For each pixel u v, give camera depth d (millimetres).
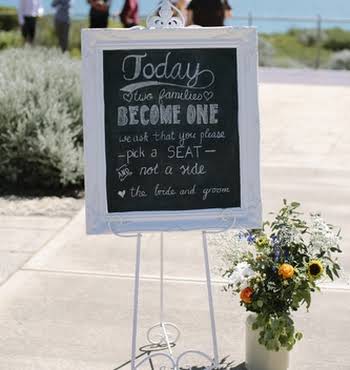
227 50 4324
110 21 19578
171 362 4465
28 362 4586
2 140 8180
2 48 17766
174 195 4285
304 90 14797
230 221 4328
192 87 4305
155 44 4266
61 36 16922
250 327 4395
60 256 6238
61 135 8039
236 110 4340
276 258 4305
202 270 5961
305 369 4543
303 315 5234
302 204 7637
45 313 5211
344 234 6789
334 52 21344
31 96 8516
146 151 4270
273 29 21875
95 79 4215
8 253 6277
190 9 12102
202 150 4309
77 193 8023
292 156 9469
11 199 7762
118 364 4582
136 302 4223
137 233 4273
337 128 11117
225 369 4516
